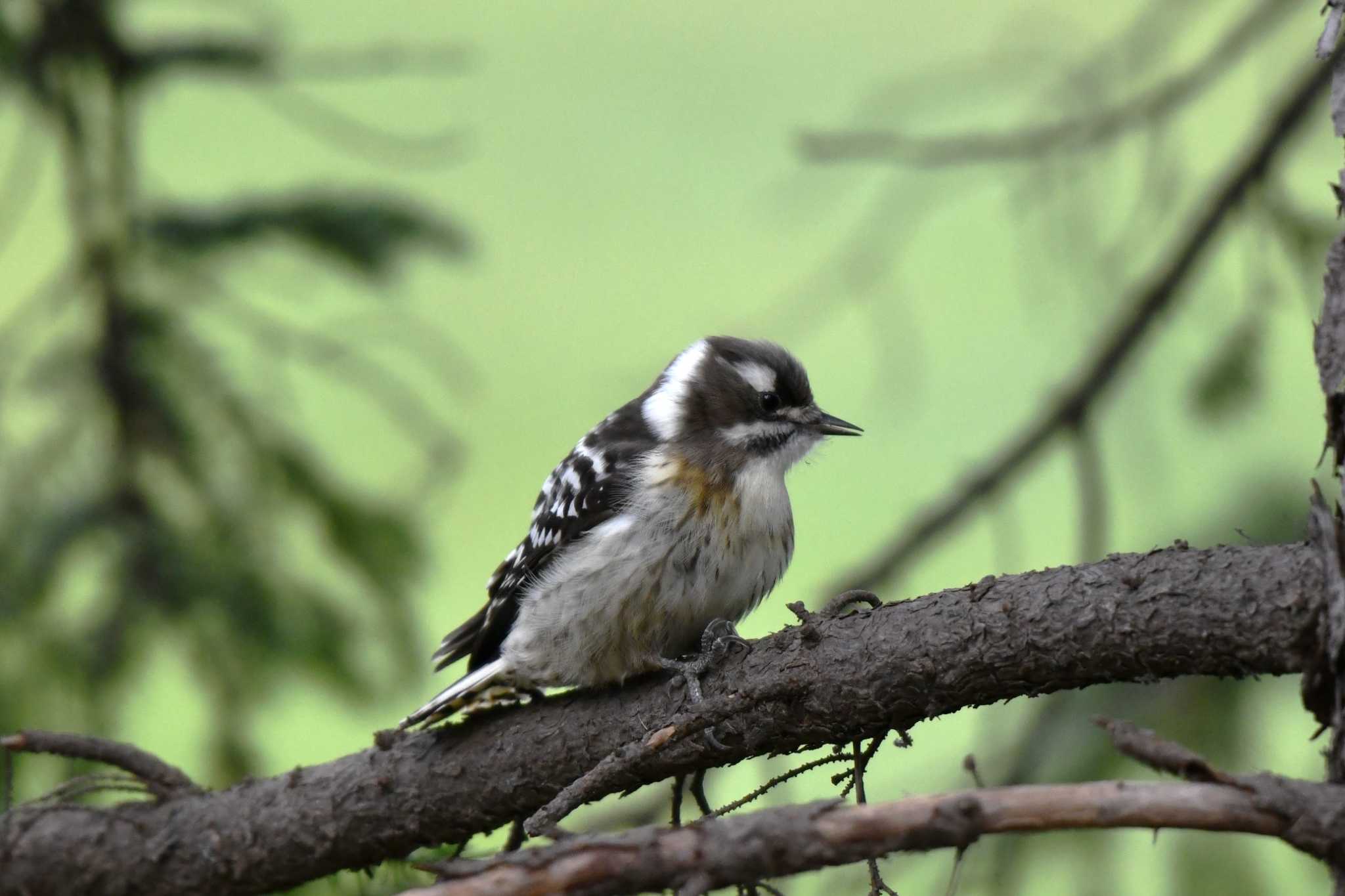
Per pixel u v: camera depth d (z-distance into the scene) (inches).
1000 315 871.1
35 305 412.5
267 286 414.0
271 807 315.3
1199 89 452.1
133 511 403.2
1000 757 406.3
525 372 891.4
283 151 880.3
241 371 420.2
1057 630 252.2
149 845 316.5
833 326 895.7
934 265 901.2
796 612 276.5
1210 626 240.8
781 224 703.1
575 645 376.2
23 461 405.7
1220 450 441.7
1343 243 253.1
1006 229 863.7
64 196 412.2
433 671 415.2
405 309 461.7
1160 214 450.6
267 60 414.3
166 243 406.9
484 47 1115.9
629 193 1009.5
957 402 836.6
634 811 394.0
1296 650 234.2
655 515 378.0
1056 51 469.4
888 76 1087.0
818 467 839.7
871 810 211.9
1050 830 209.5
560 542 384.5
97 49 406.0
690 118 1090.7
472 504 792.3
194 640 397.1
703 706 266.8
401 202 413.1
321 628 404.5
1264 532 400.2
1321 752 242.1
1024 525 751.1
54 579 395.2
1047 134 456.8
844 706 269.4
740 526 383.2
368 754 319.0
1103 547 460.8
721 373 418.0
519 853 214.5
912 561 468.4
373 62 418.3
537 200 1001.5
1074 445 462.0
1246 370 438.3
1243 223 442.0
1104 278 457.1
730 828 212.5
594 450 398.0
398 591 414.0
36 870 318.0
